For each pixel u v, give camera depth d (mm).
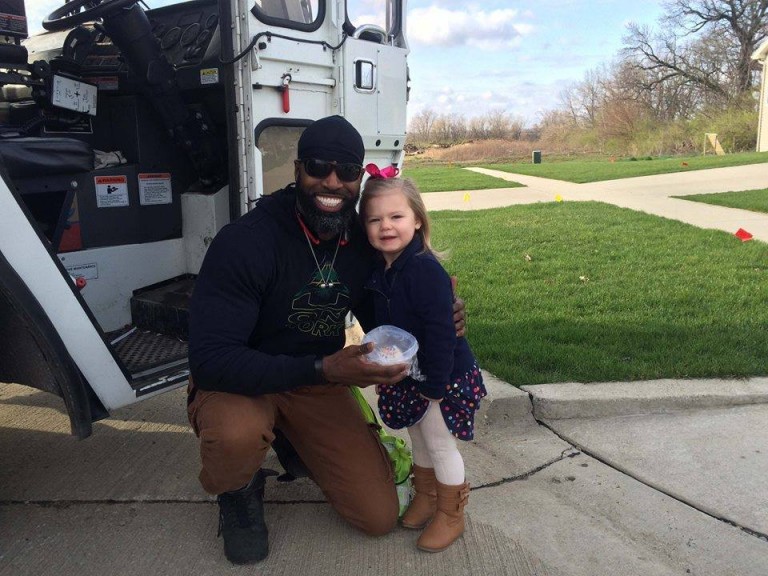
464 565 2479
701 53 37594
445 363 2340
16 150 3023
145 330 3785
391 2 4465
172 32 3984
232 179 3477
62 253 3555
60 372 2426
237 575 2430
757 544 2541
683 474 3020
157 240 4023
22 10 3354
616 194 13219
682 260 6609
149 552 2566
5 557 2535
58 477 3100
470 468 3150
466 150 42812
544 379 3814
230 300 2283
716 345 4195
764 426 3393
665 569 2426
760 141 28109
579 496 2902
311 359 2244
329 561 2508
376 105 4277
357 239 2543
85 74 3957
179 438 3479
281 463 2920
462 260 6988
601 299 5352
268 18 3453
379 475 2584
